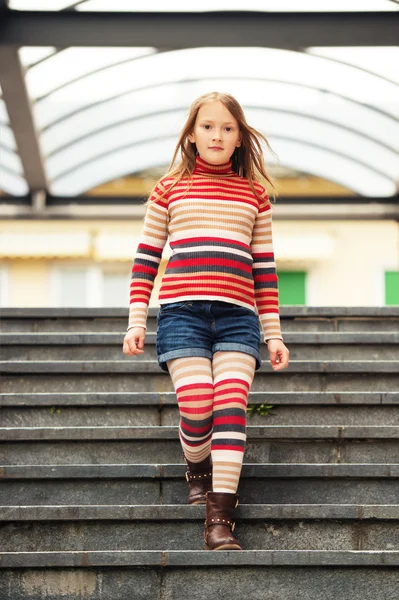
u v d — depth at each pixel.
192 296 4.22
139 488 4.68
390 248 23.80
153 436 4.95
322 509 4.38
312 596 4.03
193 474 4.51
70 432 4.96
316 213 15.41
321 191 21.73
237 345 4.23
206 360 4.24
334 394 5.28
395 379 5.73
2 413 5.33
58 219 15.47
